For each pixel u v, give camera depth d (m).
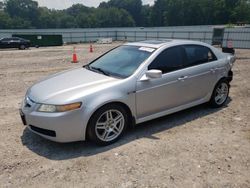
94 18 112.81
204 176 3.57
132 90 4.42
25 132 4.88
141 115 4.69
